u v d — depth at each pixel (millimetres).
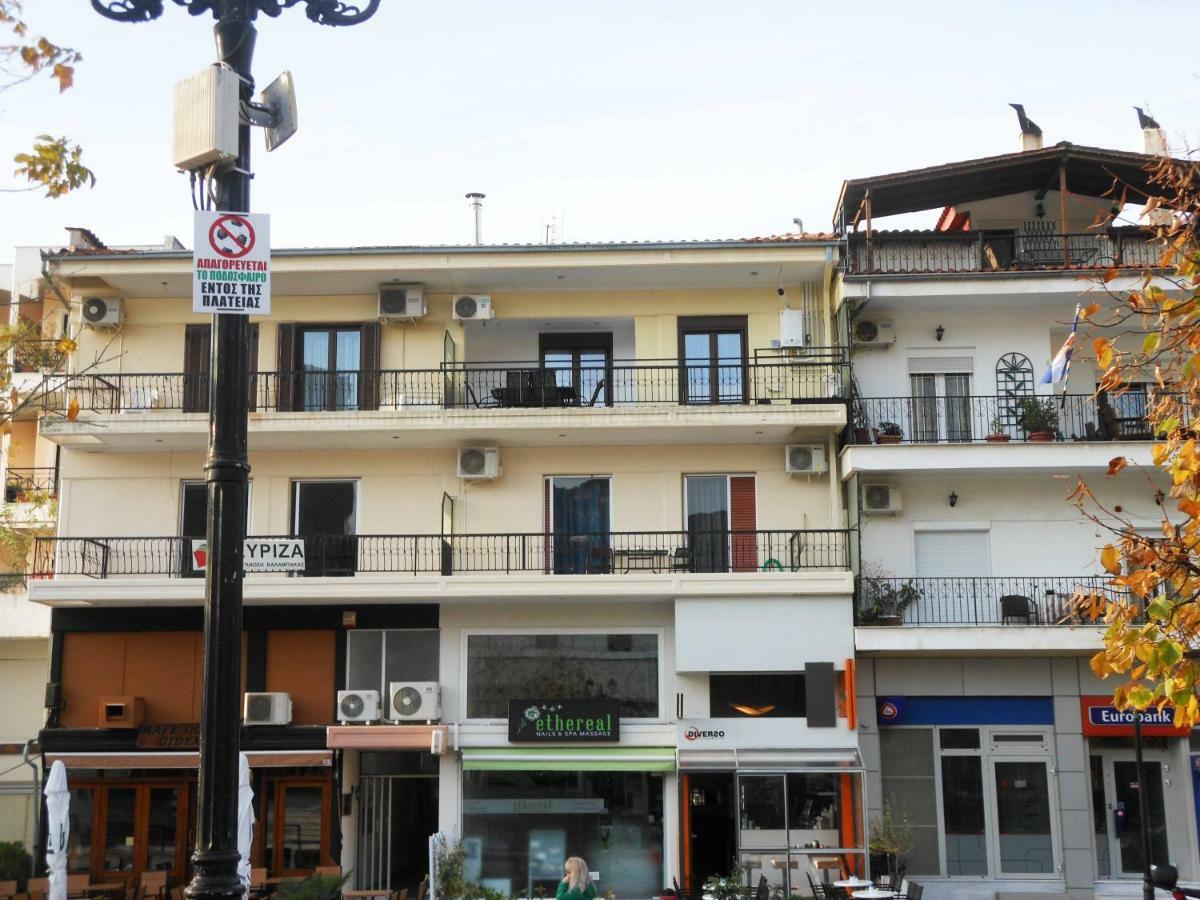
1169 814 24266
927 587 24750
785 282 25750
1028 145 28266
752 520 25391
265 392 25578
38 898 21953
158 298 26078
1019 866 24016
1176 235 11086
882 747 24422
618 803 23922
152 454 25859
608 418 24234
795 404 24406
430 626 24688
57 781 20328
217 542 6574
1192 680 8977
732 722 23641
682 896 22078
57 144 10070
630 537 25141
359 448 25703
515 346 26375
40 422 24359
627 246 24625
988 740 24328
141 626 24953
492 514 25453
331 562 25297
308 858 24578
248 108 7227
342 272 24812
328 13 7484
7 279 34594
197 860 6262
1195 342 10086
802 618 23812
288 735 24172
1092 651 23812
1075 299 24844
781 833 23047
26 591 26594
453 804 24000
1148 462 23828
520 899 22531
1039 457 23953
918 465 23969
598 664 24656
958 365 25578
